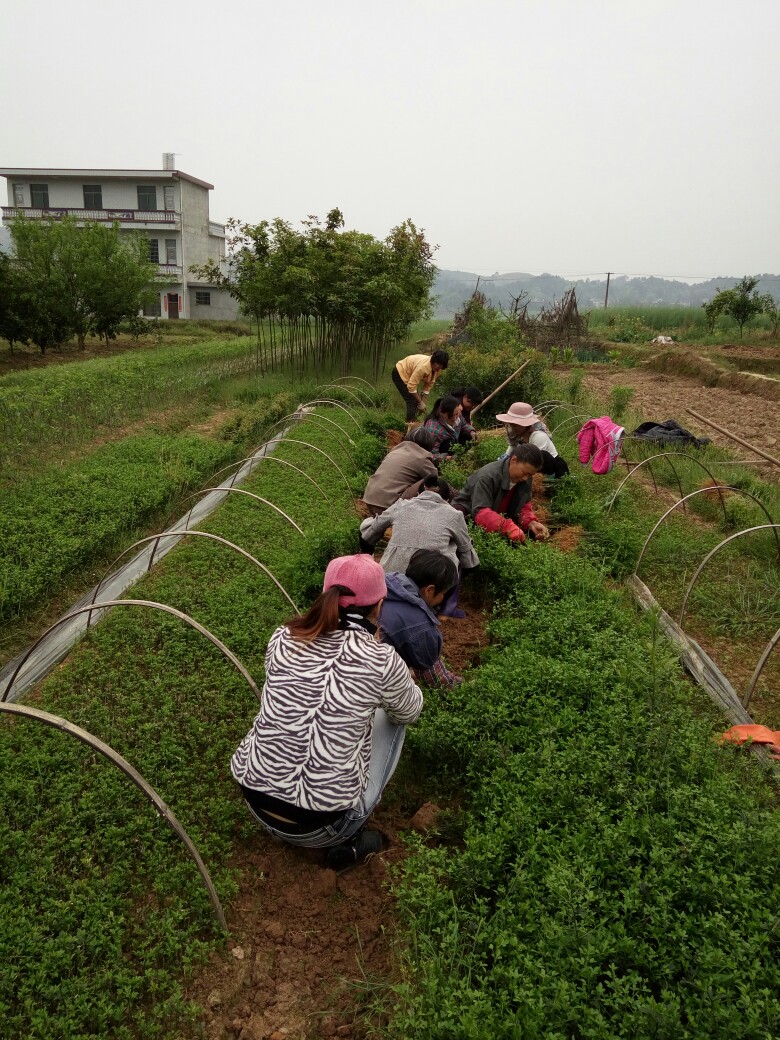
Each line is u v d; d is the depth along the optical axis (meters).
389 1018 2.68
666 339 30.50
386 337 20.28
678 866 2.91
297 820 3.04
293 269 16.56
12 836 3.35
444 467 9.24
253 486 9.03
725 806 3.23
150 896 3.17
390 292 16.91
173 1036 2.63
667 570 6.80
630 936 2.68
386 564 5.03
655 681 4.10
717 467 10.30
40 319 26.80
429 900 2.83
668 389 19.97
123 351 29.70
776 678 5.11
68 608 6.06
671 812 3.19
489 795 3.47
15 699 4.69
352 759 3.00
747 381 19.25
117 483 8.54
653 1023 2.28
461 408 10.40
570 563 6.06
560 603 5.25
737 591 6.27
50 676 4.85
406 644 4.02
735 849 2.96
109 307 29.09
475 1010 2.36
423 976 2.70
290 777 2.96
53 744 4.06
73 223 28.52
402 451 6.96
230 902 3.18
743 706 4.49
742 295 29.55
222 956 2.96
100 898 3.07
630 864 3.01
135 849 3.41
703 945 2.56
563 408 13.52
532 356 13.66
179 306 46.38
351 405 14.86
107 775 3.80
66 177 44.28
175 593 5.88
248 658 4.96
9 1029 2.54
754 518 8.10
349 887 3.31
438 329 38.78
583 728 3.91
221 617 5.44
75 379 15.86
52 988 2.66
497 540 6.25
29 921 2.95
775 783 3.76
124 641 5.22
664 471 10.20
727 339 29.38
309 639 3.00
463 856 3.02
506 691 4.17
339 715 2.93
